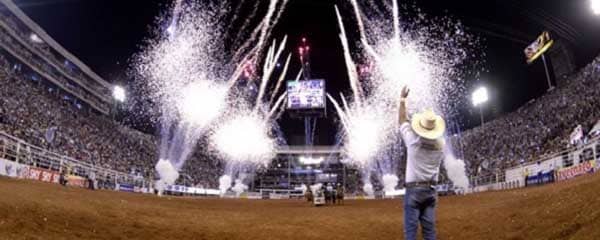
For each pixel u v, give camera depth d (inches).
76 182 1217.4
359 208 773.3
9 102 1378.0
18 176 993.5
